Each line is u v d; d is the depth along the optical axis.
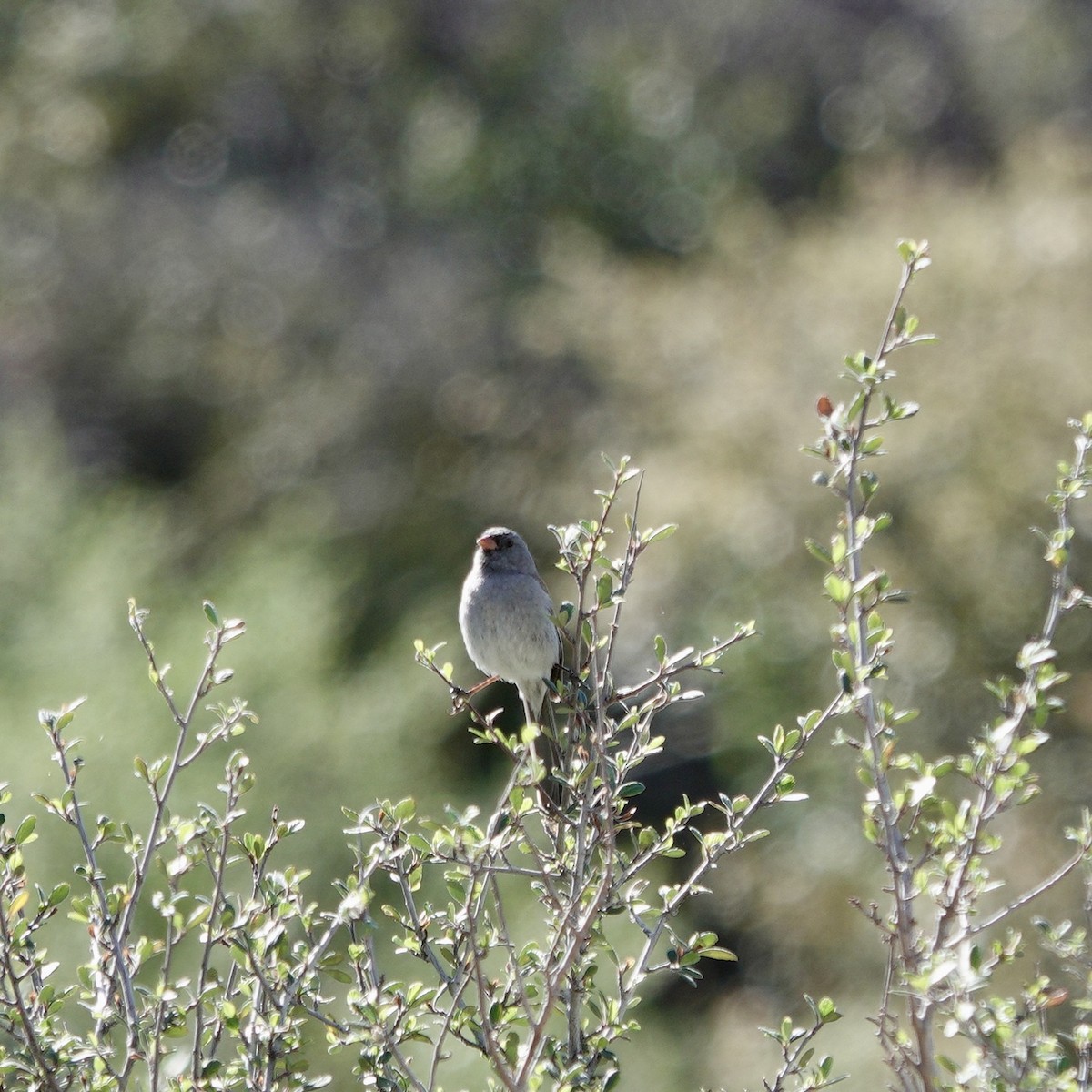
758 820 17.14
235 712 5.21
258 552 18.88
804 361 18.88
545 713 7.93
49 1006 4.88
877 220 20.30
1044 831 14.85
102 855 12.10
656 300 21.27
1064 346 17.14
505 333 25.77
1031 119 27.05
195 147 29.27
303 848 13.47
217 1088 4.79
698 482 18.56
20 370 27.36
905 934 4.49
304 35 29.45
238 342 27.22
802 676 17.75
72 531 17.94
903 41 29.17
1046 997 4.58
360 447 25.53
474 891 4.94
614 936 13.48
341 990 10.38
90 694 14.19
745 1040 15.83
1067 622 16.33
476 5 29.62
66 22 29.05
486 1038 4.65
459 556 23.95
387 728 15.38
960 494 16.67
